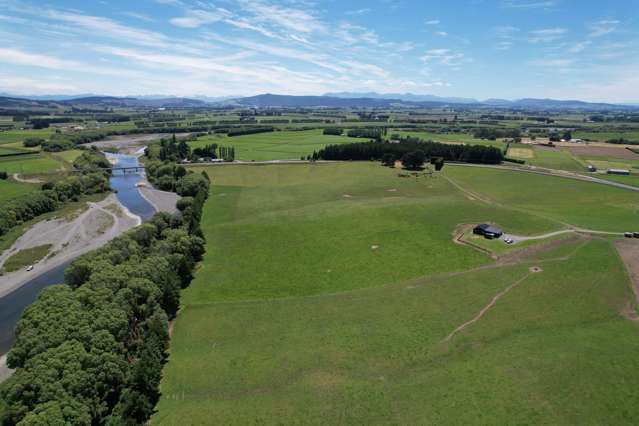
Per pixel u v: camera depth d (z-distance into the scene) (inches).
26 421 1651.1
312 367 2330.2
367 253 4065.0
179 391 2176.4
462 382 2137.1
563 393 2021.4
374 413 1974.7
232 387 2197.3
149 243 4023.1
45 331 2158.0
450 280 3312.0
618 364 2197.3
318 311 2965.1
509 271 3368.6
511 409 1942.7
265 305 3095.5
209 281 3572.8
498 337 2503.7
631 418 1860.2
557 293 2967.5
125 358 2345.0
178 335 2726.4
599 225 4436.5
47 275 3971.5
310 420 1951.3
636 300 2837.1
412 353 2404.0
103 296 2518.5
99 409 1956.2
